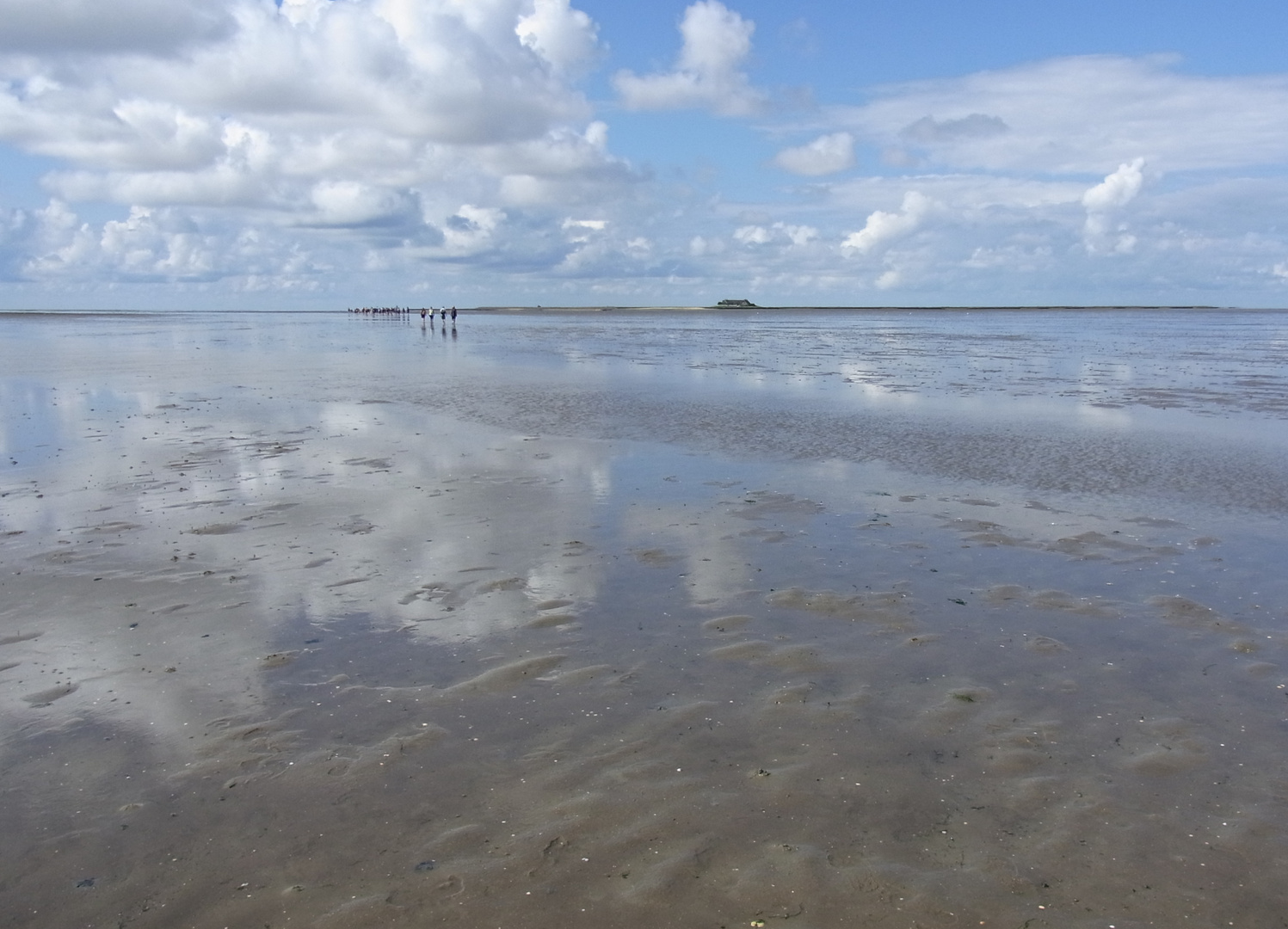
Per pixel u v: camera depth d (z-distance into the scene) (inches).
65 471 589.3
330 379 1245.7
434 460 626.8
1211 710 257.0
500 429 770.8
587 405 941.8
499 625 321.4
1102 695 266.4
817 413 877.8
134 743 241.0
